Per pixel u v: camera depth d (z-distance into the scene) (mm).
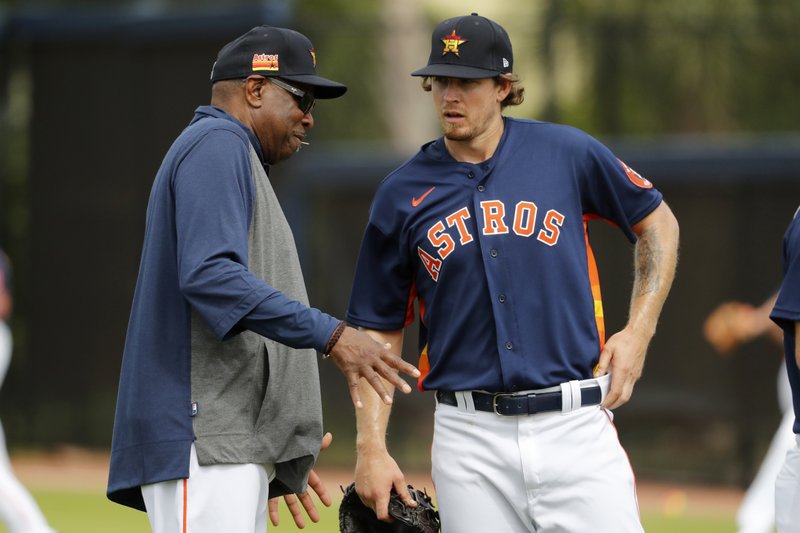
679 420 44312
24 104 53750
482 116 16500
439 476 16938
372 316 17609
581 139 16922
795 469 17859
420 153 17141
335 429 47750
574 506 16250
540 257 16375
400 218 16969
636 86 51250
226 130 15016
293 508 17312
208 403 14805
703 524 35812
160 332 14898
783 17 51469
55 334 52875
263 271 15219
